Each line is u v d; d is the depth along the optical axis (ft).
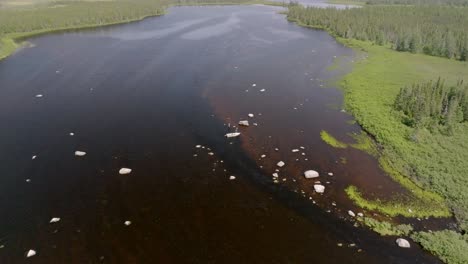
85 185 72.74
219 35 210.18
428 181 73.92
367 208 66.44
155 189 71.82
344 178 75.41
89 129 95.81
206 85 128.98
